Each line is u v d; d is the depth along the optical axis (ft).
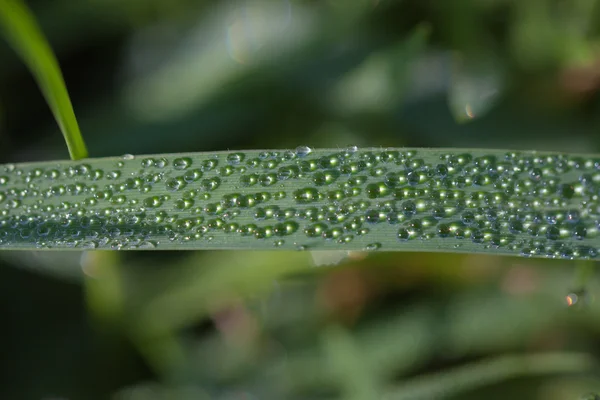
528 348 0.65
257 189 0.58
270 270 0.66
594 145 0.68
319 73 0.71
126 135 0.71
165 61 0.73
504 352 0.65
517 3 0.70
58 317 0.68
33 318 0.68
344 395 0.64
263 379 0.66
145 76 0.73
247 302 0.67
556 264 0.66
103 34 0.74
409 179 0.58
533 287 0.66
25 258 0.68
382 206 0.58
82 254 0.67
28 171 0.58
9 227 0.58
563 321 0.65
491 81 0.70
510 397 0.64
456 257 0.66
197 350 0.67
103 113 0.72
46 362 0.67
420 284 0.67
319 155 0.58
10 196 0.58
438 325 0.66
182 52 0.73
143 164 0.58
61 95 0.58
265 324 0.67
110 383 0.67
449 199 0.58
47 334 0.67
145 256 0.68
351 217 0.58
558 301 0.65
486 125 0.69
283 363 0.66
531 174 0.58
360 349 0.66
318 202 0.58
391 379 0.65
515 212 0.57
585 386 0.64
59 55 0.73
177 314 0.67
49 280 0.68
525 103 0.70
